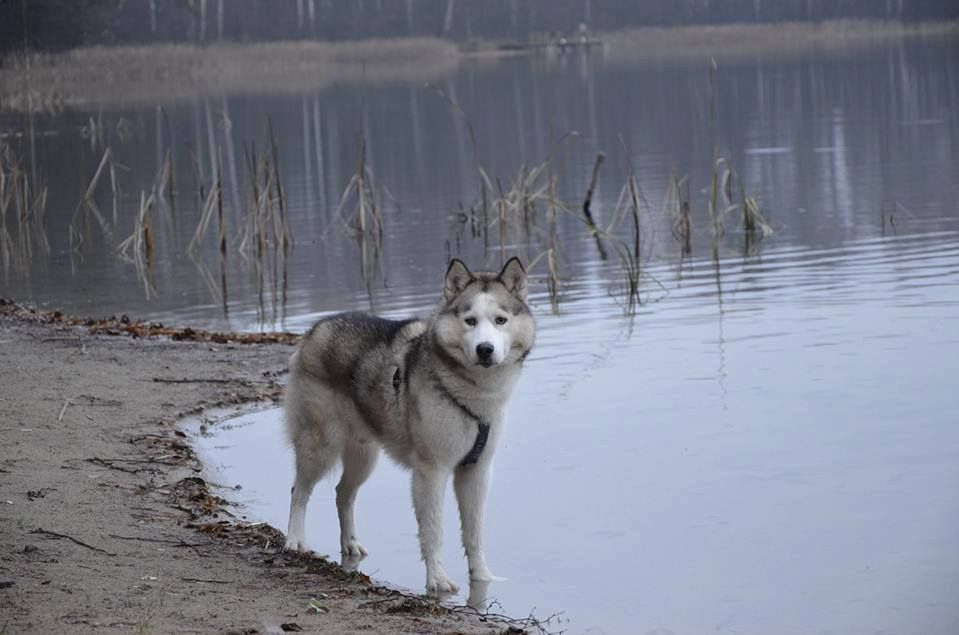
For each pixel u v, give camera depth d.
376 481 9.62
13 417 10.56
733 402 10.99
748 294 16.11
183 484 9.00
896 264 17.48
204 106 50.44
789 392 11.22
